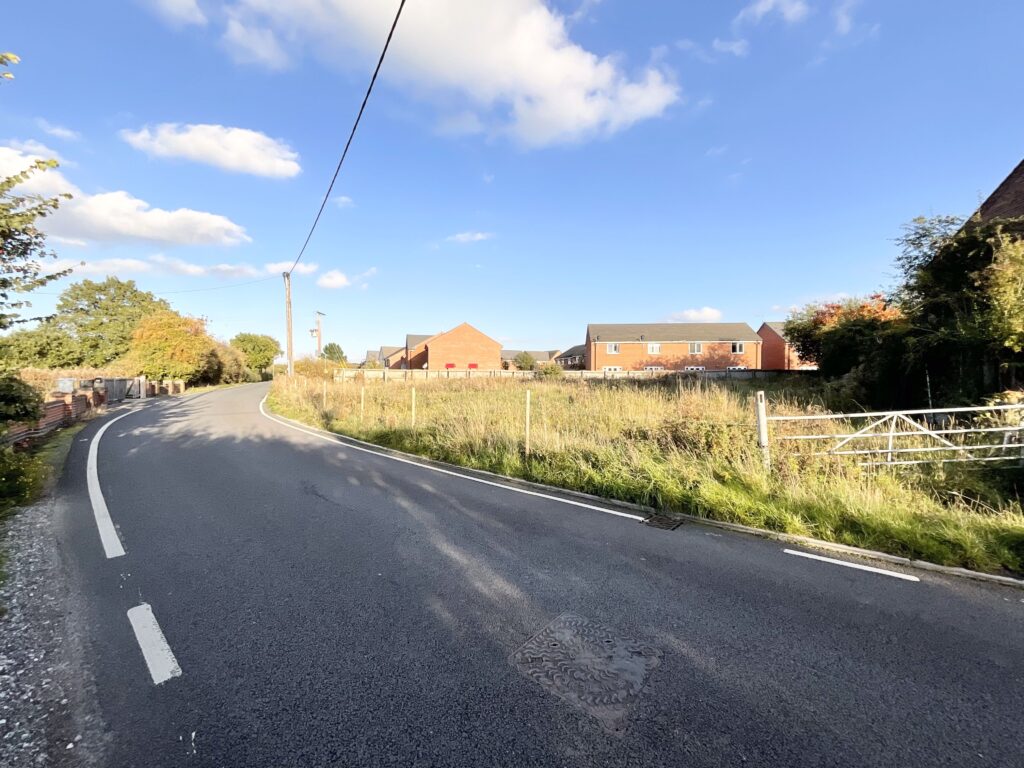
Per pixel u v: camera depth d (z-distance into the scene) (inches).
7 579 151.2
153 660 110.3
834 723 91.4
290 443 443.5
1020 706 95.8
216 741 86.5
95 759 82.5
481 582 151.5
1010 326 346.6
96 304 1995.6
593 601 139.4
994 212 515.5
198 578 153.3
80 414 615.2
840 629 124.6
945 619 129.6
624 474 265.3
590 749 84.5
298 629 123.4
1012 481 234.4
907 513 196.1
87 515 217.5
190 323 1599.4
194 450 394.6
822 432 308.8
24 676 104.7
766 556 173.6
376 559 169.3
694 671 106.9
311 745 85.4
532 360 2361.0
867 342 741.9
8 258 229.3
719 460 264.8
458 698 97.4
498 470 320.2
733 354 2017.7
